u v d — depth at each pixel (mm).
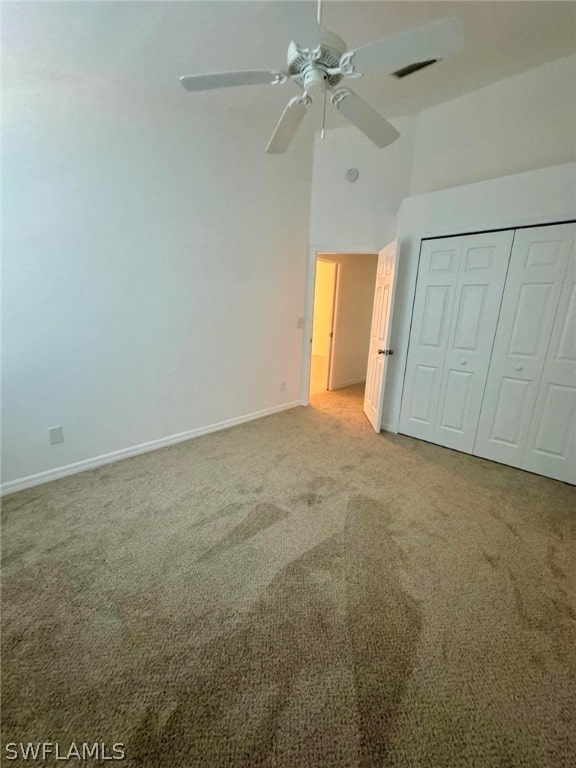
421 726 1081
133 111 2383
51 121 2068
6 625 1366
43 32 1841
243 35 1975
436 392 3154
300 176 3580
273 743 1032
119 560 1718
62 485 2381
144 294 2680
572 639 1373
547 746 1041
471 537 1952
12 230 2037
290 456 2910
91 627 1369
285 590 1570
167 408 3012
